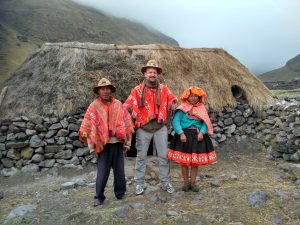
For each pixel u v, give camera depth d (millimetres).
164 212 4715
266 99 8688
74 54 8164
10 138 7145
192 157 5133
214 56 9328
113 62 8242
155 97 5266
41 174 6922
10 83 8305
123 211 4668
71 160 7195
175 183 6012
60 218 4730
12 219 4754
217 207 4770
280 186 5598
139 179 5402
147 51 8617
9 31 74250
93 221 4516
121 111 5109
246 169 6930
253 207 4719
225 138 8359
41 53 8617
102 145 4926
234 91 9188
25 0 96500
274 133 7832
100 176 5012
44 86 7734
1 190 6168
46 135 7211
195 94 5262
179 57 8820
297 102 7848
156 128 5285
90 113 4988
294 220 4367
